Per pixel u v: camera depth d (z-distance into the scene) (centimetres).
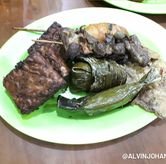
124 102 29
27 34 34
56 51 31
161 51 33
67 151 27
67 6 39
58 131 27
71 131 27
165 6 38
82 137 27
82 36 31
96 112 29
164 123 29
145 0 40
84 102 29
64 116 29
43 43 32
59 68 30
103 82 30
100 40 31
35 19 37
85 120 28
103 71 30
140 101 29
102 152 27
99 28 32
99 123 28
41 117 28
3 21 37
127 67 32
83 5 39
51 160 27
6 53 33
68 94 31
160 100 29
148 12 38
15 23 37
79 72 30
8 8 38
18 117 28
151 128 29
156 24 36
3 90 30
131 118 28
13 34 35
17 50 33
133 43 32
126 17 37
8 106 29
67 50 30
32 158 27
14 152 27
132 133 28
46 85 29
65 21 36
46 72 29
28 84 29
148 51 33
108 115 29
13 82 29
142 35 35
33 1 39
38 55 30
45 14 38
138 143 28
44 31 34
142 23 36
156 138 28
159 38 35
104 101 29
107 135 27
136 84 30
